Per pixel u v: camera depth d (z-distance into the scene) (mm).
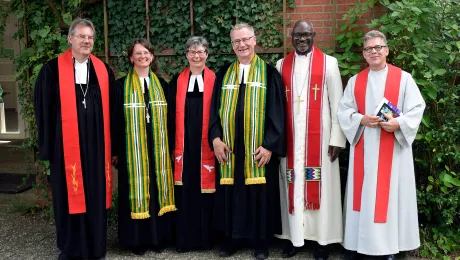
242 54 3646
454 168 4172
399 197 3578
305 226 3785
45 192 4891
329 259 3764
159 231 3904
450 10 4020
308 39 3637
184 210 3887
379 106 3488
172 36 4566
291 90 3725
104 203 3691
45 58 4746
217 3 4410
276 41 4371
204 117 3844
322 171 3713
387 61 4141
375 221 3518
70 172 3596
